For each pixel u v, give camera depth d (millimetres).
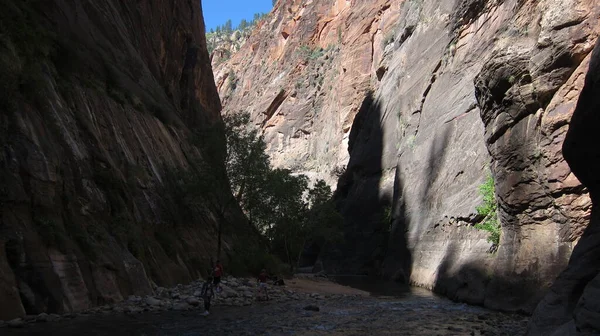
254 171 32312
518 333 13469
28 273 12977
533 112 18688
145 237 21328
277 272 35781
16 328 11438
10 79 15344
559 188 16484
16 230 13117
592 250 9828
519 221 19359
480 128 30109
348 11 121438
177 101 52531
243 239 38000
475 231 25844
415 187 40938
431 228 34250
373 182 58188
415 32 57750
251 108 144375
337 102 100688
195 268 25234
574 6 16875
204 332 12883
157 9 49156
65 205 16219
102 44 30953
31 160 14766
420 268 34531
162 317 14961
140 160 25781
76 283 14484
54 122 17656
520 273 18656
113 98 26578
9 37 17203
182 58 56812
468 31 39750
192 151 37344
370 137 65250
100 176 19672
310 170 104438
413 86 51812
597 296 7672
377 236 51938
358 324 15422
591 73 9531
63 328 11805
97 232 17141
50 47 21125
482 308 20141
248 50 181750
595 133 9586
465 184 29547
